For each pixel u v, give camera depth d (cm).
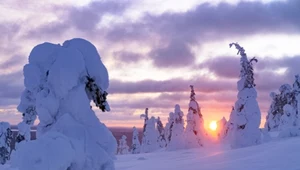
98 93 870
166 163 2264
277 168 1232
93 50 881
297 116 4775
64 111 834
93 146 824
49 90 836
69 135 809
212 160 2012
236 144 3512
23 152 752
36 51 864
